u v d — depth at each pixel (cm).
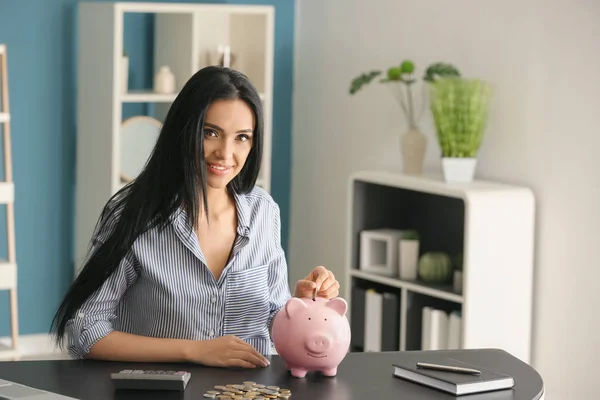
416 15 473
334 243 533
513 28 428
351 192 453
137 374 196
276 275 243
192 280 226
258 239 237
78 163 493
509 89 431
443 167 423
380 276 441
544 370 423
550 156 416
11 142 481
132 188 225
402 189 470
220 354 215
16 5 473
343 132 521
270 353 239
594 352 402
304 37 545
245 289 232
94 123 479
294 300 212
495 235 404
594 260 400
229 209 234
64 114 491
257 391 195
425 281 430
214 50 517
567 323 412
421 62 472
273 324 217
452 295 406
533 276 425
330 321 210
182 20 488
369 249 453
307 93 546
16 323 446
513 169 432
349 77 515
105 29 465
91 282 222
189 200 218
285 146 558
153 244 224
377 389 202
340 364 221
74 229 501
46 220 494
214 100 213
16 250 488
